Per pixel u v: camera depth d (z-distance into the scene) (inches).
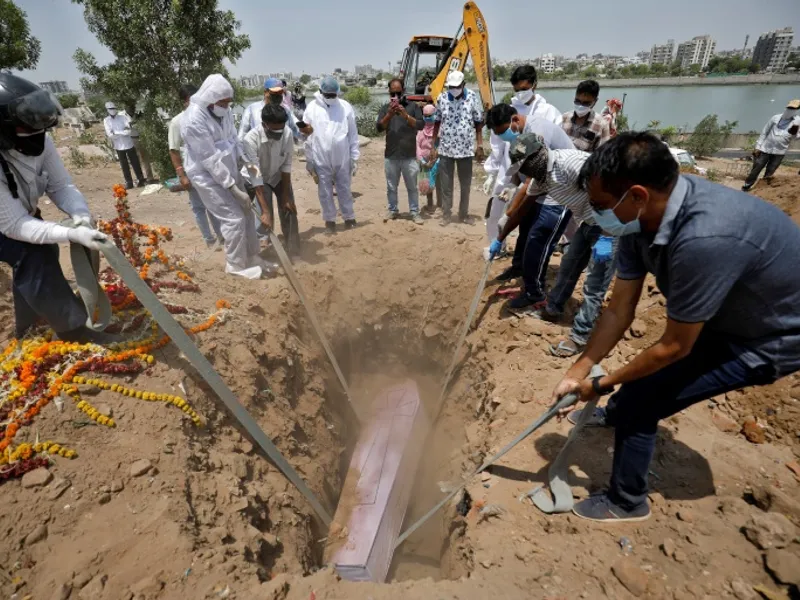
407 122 278.7
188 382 130.8
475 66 375.9
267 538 113.3
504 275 213.5
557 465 109.4
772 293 74.4
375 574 143.8
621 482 96.8
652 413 88.7
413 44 507.5
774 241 70.6
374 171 470.6
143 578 89.0
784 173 548.7
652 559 92.2
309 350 199.9
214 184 189.6
